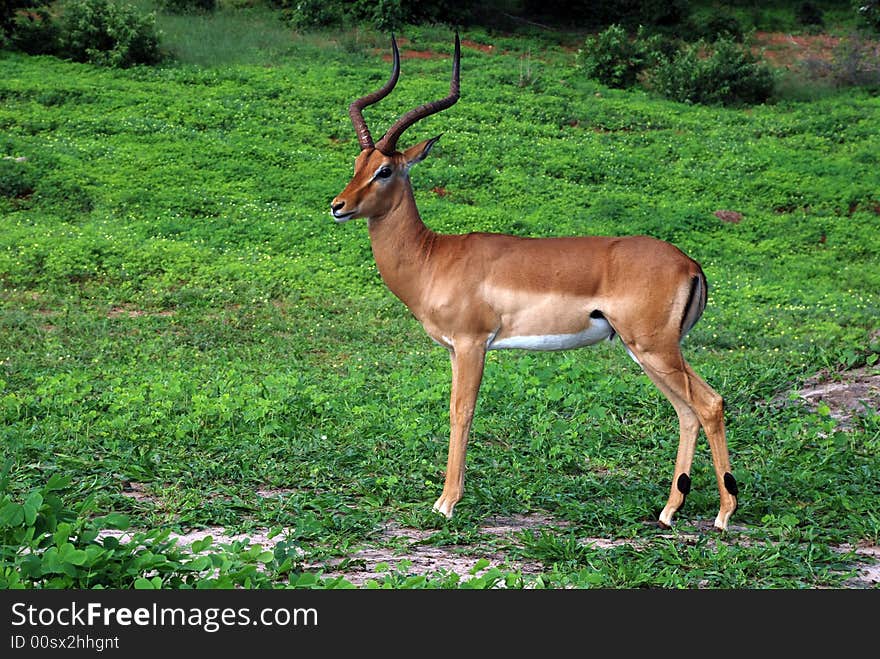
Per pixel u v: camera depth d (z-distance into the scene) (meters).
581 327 5.76
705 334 12.25
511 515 5.96
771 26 30.41
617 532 5.54
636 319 5.59
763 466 6.92
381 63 24.64
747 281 15.10
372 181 5.87
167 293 13.14
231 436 7.40
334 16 27.23
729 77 24.41
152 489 6.17
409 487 6.33
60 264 13.60
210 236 15.35
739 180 19.38
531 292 5.71
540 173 19.16
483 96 22.83
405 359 10.83
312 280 14.10
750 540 5.45
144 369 10.01
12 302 12.49
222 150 18.61
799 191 18.94
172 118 20.02
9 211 15.73
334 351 11.38
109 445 6.94
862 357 10.05
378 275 14.47
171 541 4.59
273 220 16.14
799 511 5.89
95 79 21.52
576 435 7.68
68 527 4.15
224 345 11.45
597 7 30.31
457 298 5.79
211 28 25.50
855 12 31.11
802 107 24.06
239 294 13.40
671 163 20.22
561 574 4.64
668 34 29.50
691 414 5.72
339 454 7.00
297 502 5.87
